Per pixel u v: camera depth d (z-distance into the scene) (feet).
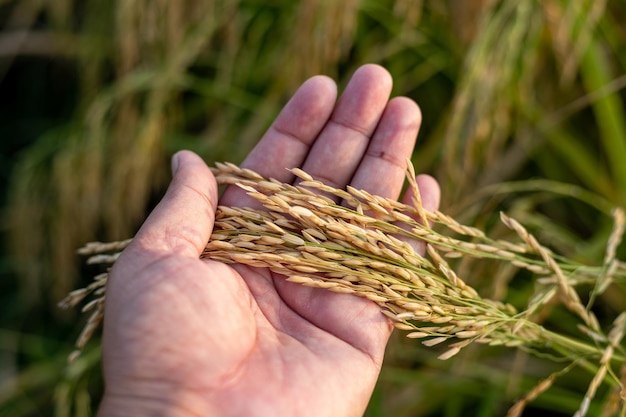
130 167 1.94
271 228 1.28
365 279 1.26
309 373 1.20
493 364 1.79
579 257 1.70
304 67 1.81
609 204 1.75
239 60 2.08
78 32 2.52
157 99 1.94
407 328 1.25
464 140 1.70
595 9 1.68
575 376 1.73
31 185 2.17
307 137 1.45
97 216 2.08
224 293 1.20
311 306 1.29
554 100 1.94
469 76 1.64
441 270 1.28
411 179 1.28
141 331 1.14
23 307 2.24
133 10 1.92
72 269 2.16
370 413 1.68
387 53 1.92
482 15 1.72
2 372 2.13
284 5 2.01
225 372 1.16
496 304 1.30
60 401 1.67
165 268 1.18
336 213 1.27
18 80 2.69
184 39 2.06
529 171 2.01
